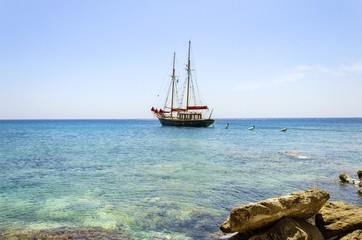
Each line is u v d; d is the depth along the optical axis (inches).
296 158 1263.5
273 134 3105.3
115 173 893.8
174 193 651.5
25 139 2393.0
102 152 1469.0
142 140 2279.8
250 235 386.6
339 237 379.2
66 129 4512.8
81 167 1010.1
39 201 585.0
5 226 448.5
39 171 928.3
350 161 1184.8
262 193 661.3
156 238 410.6
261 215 361.4
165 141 2187.5
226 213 518.3
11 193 650.2
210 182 767.7
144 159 1216.8
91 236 411.5
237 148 1689.2
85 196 624.1
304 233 352.2
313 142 2123.5
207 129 3671.3
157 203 573.6
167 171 929.5
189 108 3754.9
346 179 791.1
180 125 3747.5
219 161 1162.6
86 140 2290.8
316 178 835.4
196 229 444.8
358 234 357.7
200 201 591.2
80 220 476.7
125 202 580.1
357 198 626.2
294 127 5108.3
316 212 403.5
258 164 1087.0
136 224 462.3
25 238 402.0
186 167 1011.9
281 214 367.2
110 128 4877.0
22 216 494.6
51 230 433.1
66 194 640.4
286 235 354.0
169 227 451.8
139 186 717.9
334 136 2792.8
